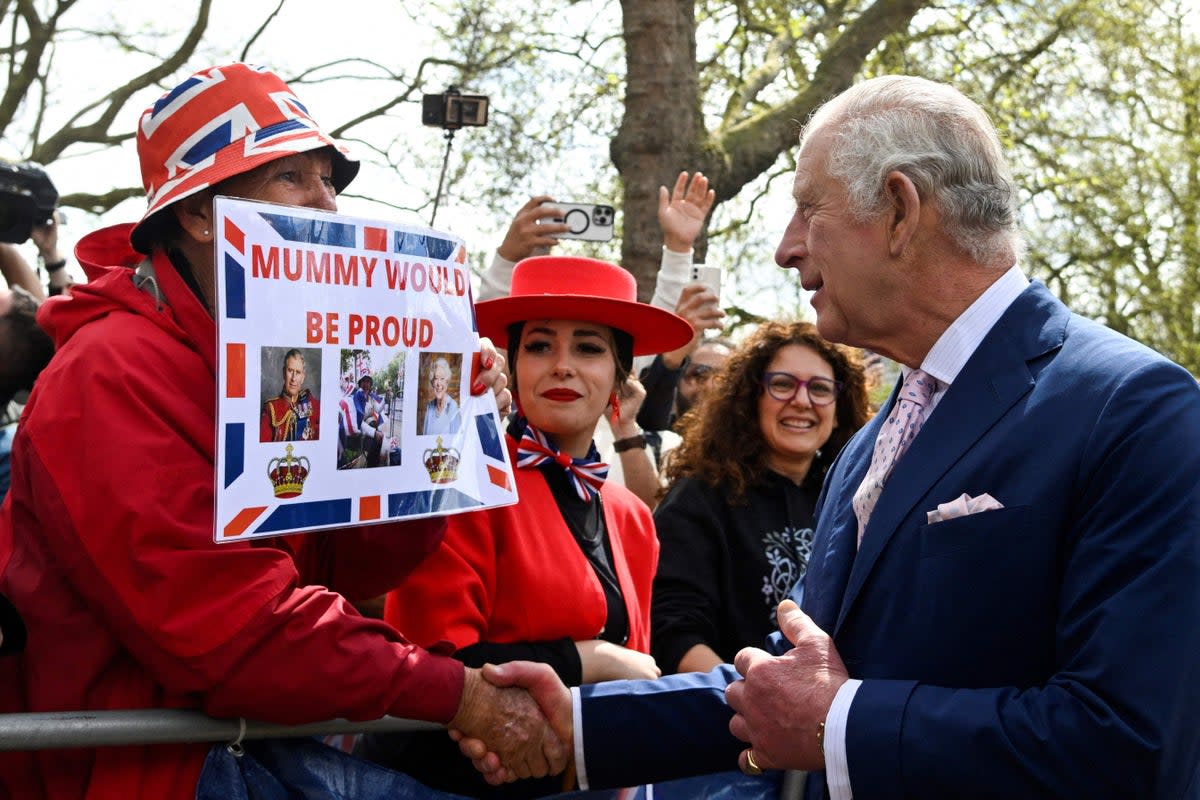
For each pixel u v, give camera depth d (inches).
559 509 108.3
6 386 135.3
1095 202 498.0
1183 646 63.5
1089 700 64.7
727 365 138.3
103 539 68.9
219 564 70.2
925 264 76.0
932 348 77.4
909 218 75.0
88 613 72.7
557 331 111.7
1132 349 71.4
